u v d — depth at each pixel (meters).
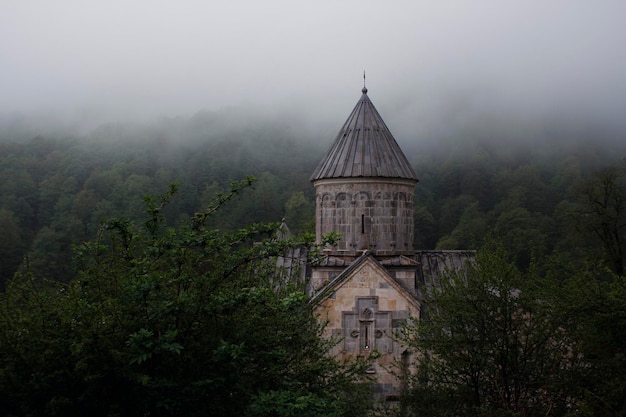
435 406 22.92
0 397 14.49
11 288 15.82
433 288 25.47
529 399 22.92
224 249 16.28
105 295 15.74
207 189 117.06
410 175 32.19
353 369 21.22
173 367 15.09
